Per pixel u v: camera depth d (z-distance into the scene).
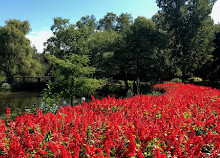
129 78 38.69
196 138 3.63
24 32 37.12
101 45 22.69
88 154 3.25
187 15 30.69
